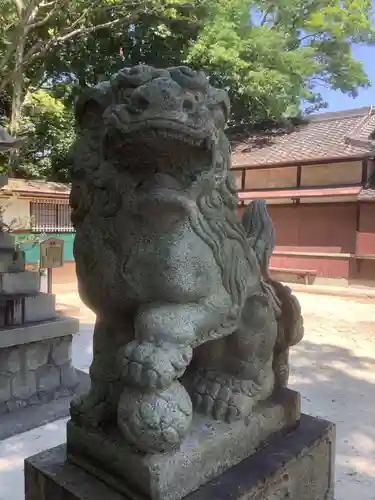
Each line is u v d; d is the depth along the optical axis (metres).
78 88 11.66
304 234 10.59
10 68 10.07
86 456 1.30
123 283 1.21
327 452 1.57
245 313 1.37
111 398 1.33
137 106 1.02
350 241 9.94
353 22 12.80
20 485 2.02
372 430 2.68
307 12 13.02
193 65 10.96
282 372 1.61
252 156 11.70
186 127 1.03
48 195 8.86
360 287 9.75
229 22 10.73
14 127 9.57
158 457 1.13
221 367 1.43
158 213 1.13
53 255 4.67
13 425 2.62
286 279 10.86
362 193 9.45
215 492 1.18
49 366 3.07
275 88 11.36
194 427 1.29
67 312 5.97
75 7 9.59
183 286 1.17
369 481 2.13
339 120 12.16
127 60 12.01
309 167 10.55
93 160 1.21
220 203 1.26
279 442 1.46
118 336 1.37
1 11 9.13
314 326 5.73
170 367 1.12
